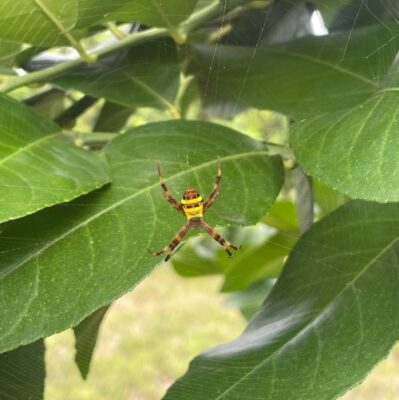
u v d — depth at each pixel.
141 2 0.24
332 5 0.27
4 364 0.24
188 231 0.21
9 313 0.20
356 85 0.27
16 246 0.21
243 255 0.35
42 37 0.25
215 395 0.21
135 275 0.20
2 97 0.22
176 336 1.24
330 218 0.25
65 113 0.31
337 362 0.21
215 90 0.30
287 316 0.24
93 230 0.21
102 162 0.23
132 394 0.99
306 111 0.27
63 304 0.20
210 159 0.24
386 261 0.23
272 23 0.29
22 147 0.21
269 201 0.23
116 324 1.30
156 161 0.23
